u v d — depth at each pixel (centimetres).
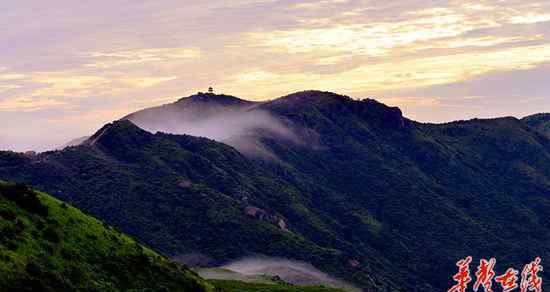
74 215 17838
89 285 15588
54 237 16138
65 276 15188
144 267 17938
